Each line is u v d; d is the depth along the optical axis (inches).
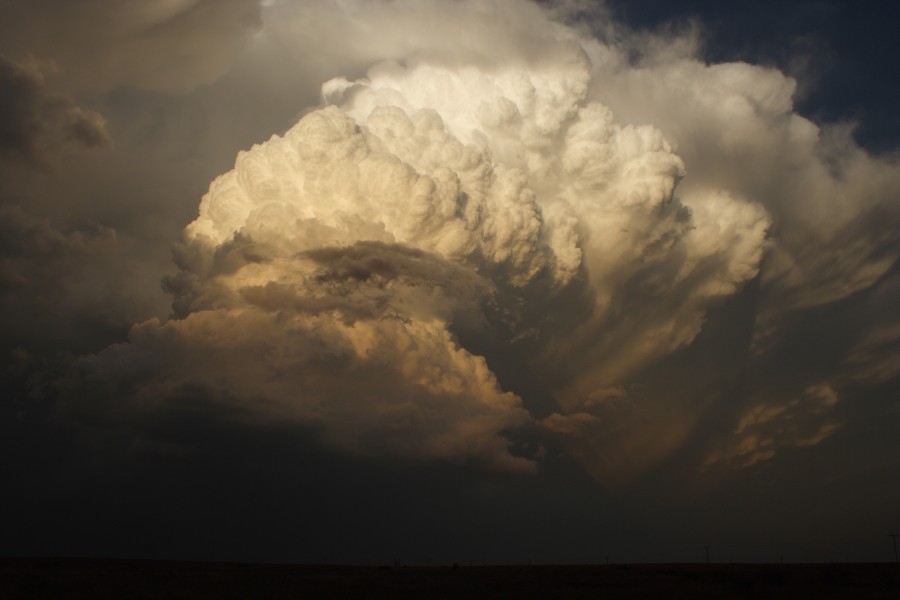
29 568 3309.5
